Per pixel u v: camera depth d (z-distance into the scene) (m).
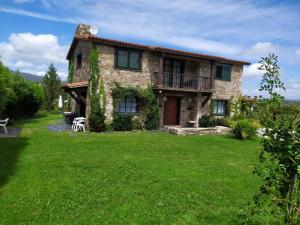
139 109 18.62
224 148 13.12
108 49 17.16
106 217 5.39
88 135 15.02
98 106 16.80
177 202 6.20
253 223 5.21
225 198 6.58
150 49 17.88
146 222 5.25
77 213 5.52
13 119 20.78
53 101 41.25
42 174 7.77
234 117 21.77
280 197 3.97
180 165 9.39
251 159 10.93
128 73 17.89
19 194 6.34
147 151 11.44
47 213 5.49
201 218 5.53
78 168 8.45
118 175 7.92
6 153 10.06
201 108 21.33
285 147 3.71
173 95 20.22
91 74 16.75
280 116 3.90
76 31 21.19
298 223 3.78
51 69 41.66
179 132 16.77
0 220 5.16
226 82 22.59
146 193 6.64
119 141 13.41
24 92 22.47
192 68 21.28
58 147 11.41
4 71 13.42
